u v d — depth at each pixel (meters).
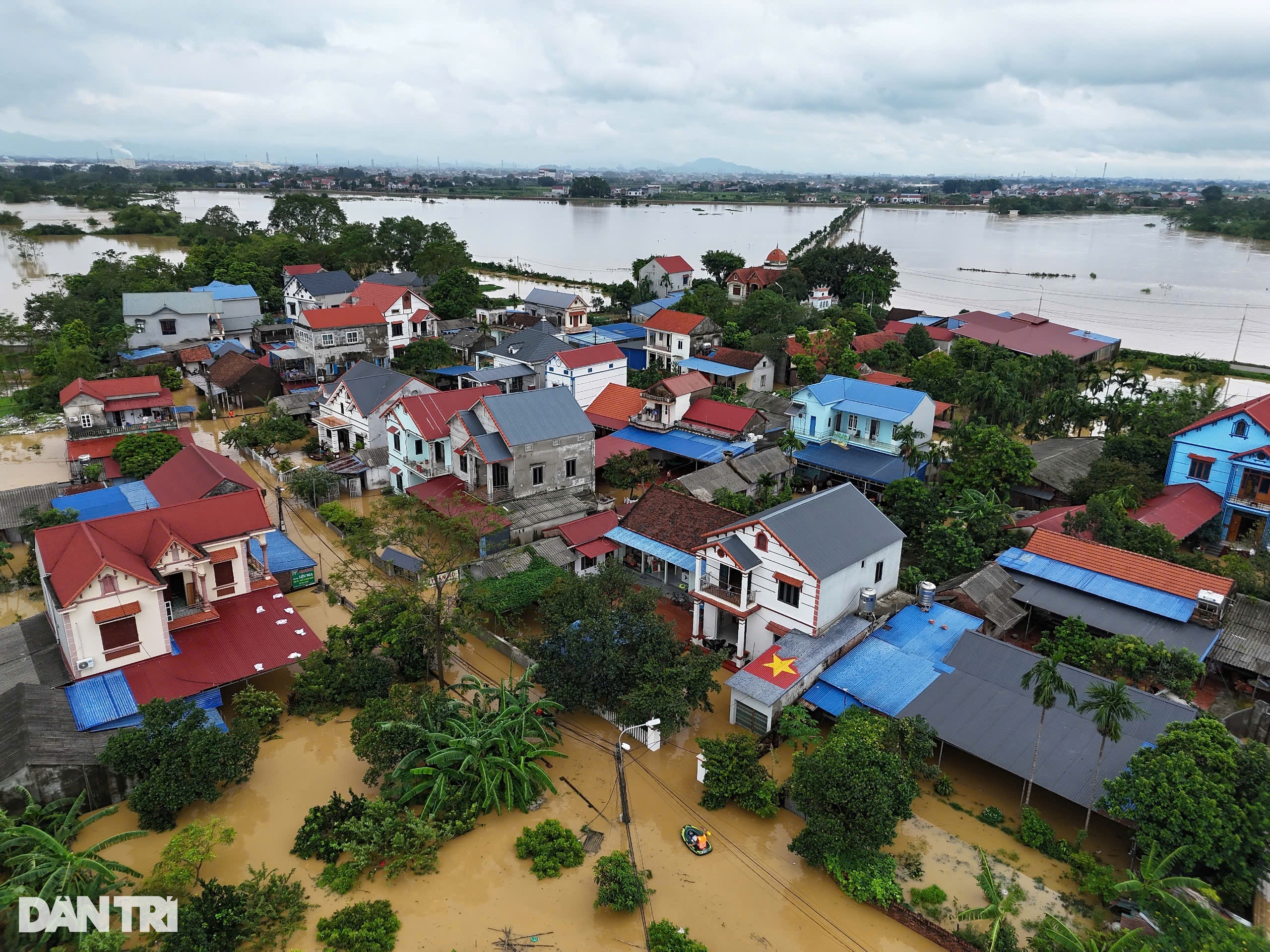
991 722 31.34
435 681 38.44
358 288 98.94
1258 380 92.12
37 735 29.42
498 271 167.00
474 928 25.77
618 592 38.94
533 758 31.92
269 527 40.22
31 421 73.62
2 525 49.56
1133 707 26.69
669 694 32.66
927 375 79.38
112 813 28.52
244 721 31.61
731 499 50.25
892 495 51.38
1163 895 23.33
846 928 25.92
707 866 28.30
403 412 56.12
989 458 52.03
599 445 62.81
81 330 87.62
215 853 28.41
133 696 32.84
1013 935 24.38
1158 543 43.00
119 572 33.34
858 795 26.52
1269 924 23.59
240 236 152.38
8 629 37.34
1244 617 37.81
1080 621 37.50
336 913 26.03
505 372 72.25
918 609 39.75
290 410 74.00
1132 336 115.25
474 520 46.41
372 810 28.95
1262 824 24.34
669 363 88.69
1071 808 30.53
